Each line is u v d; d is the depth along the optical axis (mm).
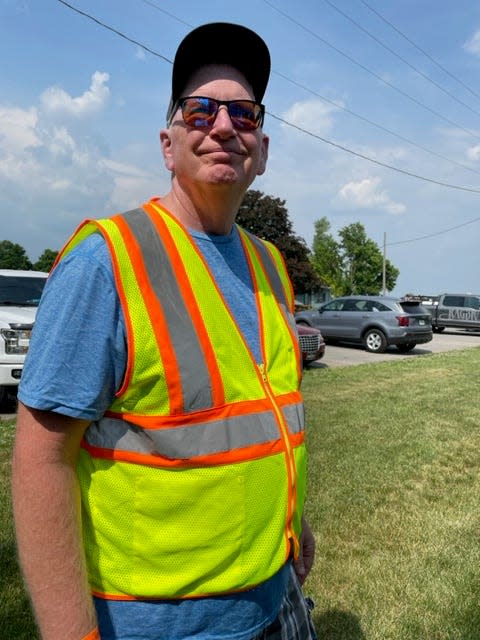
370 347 15008
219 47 1246
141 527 1046
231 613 1113
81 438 1046
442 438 5953
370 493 4355
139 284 1042
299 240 38406
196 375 1052
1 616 2637
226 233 1304
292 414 1256
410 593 3012
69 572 980
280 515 1174
